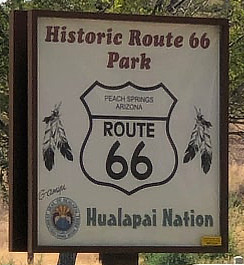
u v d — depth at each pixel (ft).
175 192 22.65
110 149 22.44
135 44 22.66
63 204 22.13
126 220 22.39
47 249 21.91
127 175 22.48
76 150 22.29
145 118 22.65
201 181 22.75
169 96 22.76
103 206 22.33
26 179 22.82
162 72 22.76
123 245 22.31
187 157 22.72
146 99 22.66
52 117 22.24
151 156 22.61
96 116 22.41
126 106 22.58
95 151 22.39
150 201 22.52
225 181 22.75
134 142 22.56
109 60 22.54
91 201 22.29
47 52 22.29
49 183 22.12
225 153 22.79
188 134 22.79
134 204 22.45
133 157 22.52
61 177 22.18
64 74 22.34
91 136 22.39
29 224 22.00
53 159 22.16
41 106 22.18
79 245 22.11
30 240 21.91
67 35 22.38
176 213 22.62
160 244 22.48
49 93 22.25
